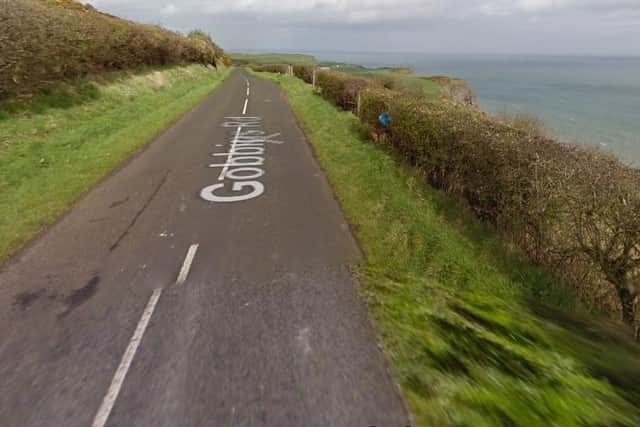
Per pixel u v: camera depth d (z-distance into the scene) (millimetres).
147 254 4445
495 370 2654
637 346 3021
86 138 9438
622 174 3381
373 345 2953
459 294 3670
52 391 2562
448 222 5258
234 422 2318
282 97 20031
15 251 4438
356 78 15891
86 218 5367
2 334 3111
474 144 4969
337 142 9719
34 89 10781
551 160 3738
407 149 7680
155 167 7746
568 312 3465
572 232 3400
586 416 2268
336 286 3816
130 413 2395
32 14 11273
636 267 2943
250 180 7121
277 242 4777
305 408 2400
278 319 3295
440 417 2287
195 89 21516
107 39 16172
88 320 3287
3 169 6898
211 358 2840
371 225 5137
